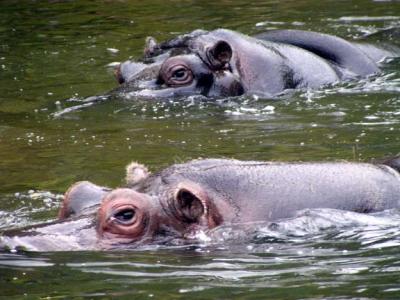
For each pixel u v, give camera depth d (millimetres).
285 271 29750
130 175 34969
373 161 37156
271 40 63344
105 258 30812
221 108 56406
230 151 47000
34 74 67375
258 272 29641
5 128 54312
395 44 69125
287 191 33375
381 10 84812
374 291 27781
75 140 51094
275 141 48531
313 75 59781
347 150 45500
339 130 49938
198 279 29078
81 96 61156
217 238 31953
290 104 56281
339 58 62500
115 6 89875
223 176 33406
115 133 52156
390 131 49125
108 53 72625
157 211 32188
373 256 30812
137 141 50250
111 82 64438
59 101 59844
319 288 28156
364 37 72875
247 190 33188
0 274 29641
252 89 58500
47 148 49688
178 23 82188
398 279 28750
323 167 34406
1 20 84812
